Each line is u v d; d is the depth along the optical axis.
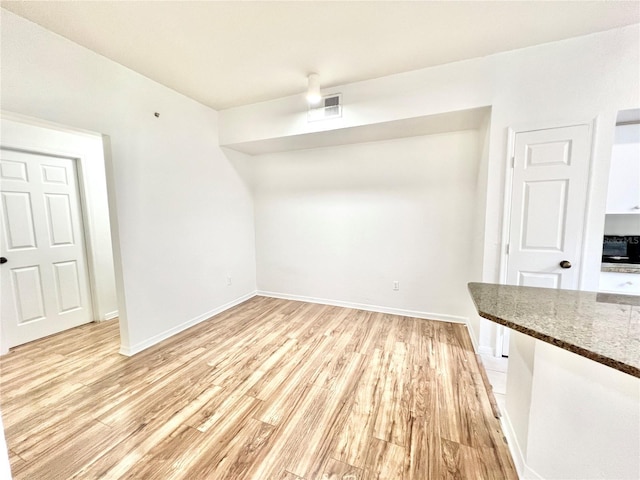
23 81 1.79
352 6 1.69
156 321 2.72
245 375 2.16
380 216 3.38
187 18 1.77
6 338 2.57
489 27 1.89
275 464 1.40
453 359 2.36
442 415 1.71
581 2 1.65
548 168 2.13
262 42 2.04
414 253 3.26
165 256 2.80
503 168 2.26
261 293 4.25
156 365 2.31
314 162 3.65
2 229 2.58
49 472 1.36
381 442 1.52
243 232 3.94
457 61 2.31
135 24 1.83
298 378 2.11
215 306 3.48
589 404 1.00
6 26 1.70
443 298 3.19
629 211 2.39
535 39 2.02
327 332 2.92
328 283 3.78
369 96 2.64
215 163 3.40
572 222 2.10
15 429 1.63
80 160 3.09
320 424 1.65
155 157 2.67
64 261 3.05
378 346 2.60
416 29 1.91
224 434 1.59
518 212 2.24
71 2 1.62
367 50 2.15
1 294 2.56
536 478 1.21
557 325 1.01
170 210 2.84
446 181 3.04
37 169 2.82
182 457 1.44
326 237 3.71
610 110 1.96
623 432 0.92
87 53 2.11
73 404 1.84
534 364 1.21
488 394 1.90
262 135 3.17
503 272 2.32
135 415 1.74
